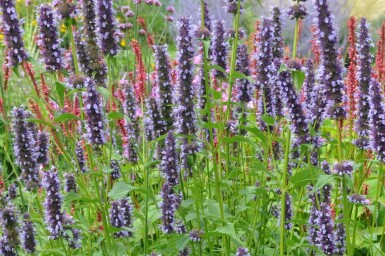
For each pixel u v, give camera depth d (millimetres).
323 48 1284
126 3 2891
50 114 1536
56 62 1299
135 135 1554
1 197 1369
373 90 1277
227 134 1414
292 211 1383
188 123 1353
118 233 1378
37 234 1425
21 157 1391
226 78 1421
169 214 1343
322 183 1230
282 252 1294
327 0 1275
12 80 2299
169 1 3254
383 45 1531
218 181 1304
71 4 1286
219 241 1470
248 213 1485
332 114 1298
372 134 1283
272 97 1407
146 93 1638
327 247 1296
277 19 1394
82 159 1485
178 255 1356
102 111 1290
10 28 1276
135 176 1551
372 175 1617
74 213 1445
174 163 1353
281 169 1455
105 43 1322
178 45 1348
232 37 1423
